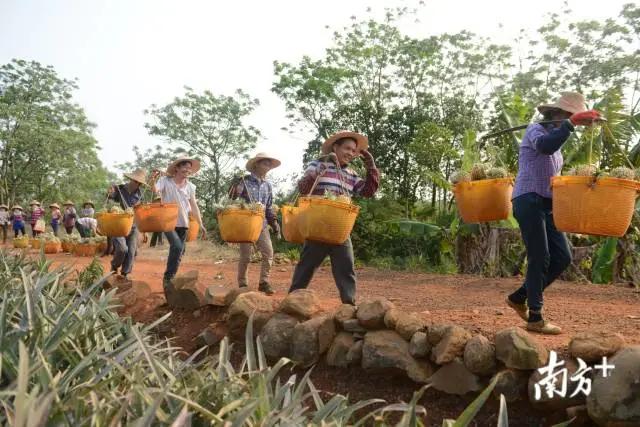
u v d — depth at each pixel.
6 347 2.55
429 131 20.83
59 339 2.73
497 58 26.81
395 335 4.05
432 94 26.84
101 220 7.34
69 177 40.88
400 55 27.25
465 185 5.08
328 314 4.61
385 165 23.39
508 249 10.99
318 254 5.07
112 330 3.61
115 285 6.61
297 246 17.22
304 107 28.41
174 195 6.75
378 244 17.33
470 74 27.20
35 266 5.48
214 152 37.94
